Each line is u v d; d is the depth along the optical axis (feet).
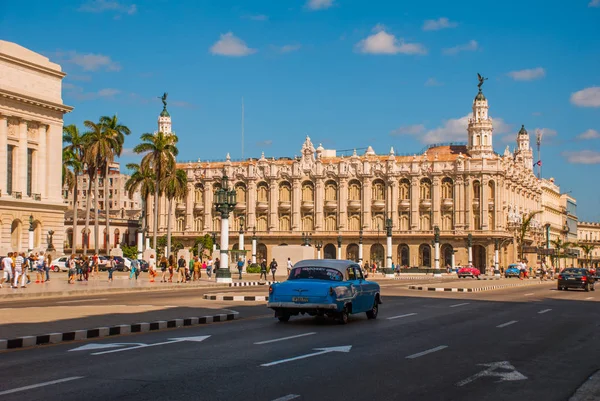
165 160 308.81
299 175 417.08
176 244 394.11
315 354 51.93
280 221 421.59
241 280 213.25
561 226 604.49
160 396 36.65
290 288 73.97
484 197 385.50
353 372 44.75
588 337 67.00
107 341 58.65
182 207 435.94
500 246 392.27
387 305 107.24
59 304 100.48
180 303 102.53
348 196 412.16
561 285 176.55
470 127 410.52
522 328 74.43
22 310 81.61
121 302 105.50
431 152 431.84
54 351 52.31
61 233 273.13
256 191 426.10
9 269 140.67
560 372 46.62
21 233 255.91
